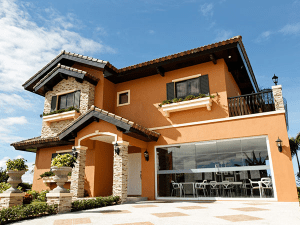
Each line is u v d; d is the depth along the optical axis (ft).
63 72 44.57
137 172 42.14
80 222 17.24
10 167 25.03
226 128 33.78
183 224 15.55
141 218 18.37
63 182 24.48
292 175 28.50
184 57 37.29
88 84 43.62
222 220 16.71
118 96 45.80
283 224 14.92
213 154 34.19
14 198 23.93
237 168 32.09
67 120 44.65
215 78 36.96
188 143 36.50
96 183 38.09
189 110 37.70
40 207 21.11
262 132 31.30
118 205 28.66
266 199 29.43
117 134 33.22
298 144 67.87
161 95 40.96
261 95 34.22
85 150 36.60
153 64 39.86
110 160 42.34
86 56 43.42
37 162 47.01
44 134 46.47
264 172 30.27
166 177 36.86
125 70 42.01
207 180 33.68
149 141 39.27
